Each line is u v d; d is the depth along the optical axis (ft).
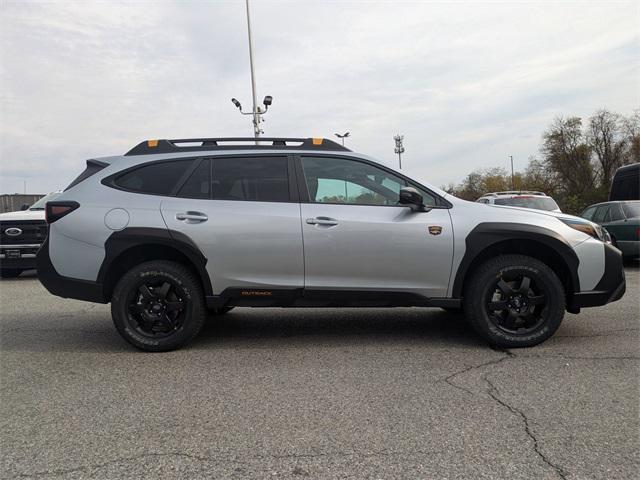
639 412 10.03
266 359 14.01
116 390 11.73
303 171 15.11
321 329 17.43
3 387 12.01
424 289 14.66
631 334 15.78
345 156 15.26
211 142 15.71
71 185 15.64
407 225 14.44
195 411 10.44
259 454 8.60
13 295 26.55
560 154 166.61
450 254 14.43
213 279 14.60
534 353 14.05
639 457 8.31
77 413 10.42
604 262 14.62
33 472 8.11
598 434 9.12
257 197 14.88
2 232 31.81
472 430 9.36
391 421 9.80
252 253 14.49
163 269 14.56
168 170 15.24
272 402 10.86
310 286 14.58
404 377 12.30
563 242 14.40
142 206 14.75
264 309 21.15
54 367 13.55
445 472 7.93
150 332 14.85
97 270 14.64
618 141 160.15
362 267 14.49
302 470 8.06
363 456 8.47
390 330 17.13
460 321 18.44
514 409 10.25
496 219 14.52
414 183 15.01
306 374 12.67
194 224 14.48
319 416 10.09
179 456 8.57
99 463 8.38
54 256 14.84
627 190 41.57
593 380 11.82
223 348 15.19
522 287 14.43
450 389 11.43
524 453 8.48
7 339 16.65
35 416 10.30
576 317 18.17
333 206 14.74
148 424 9.85
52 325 18.81
